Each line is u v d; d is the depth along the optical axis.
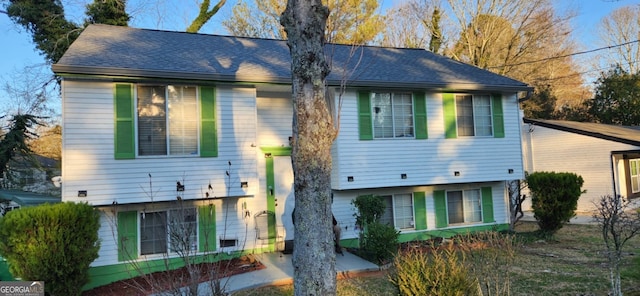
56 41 15.90
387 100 10.91
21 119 14.13
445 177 11.26
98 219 7.48
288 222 10.44
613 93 25.78
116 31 11.26
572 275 7.33
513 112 12.34
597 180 16.58
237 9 21.05
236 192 8.98
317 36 4.85
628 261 8.29
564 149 17.75
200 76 8.61
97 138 8.05
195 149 8.81
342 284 7.32
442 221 11.77
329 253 4.59
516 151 12.22
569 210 11.34
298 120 4.75
